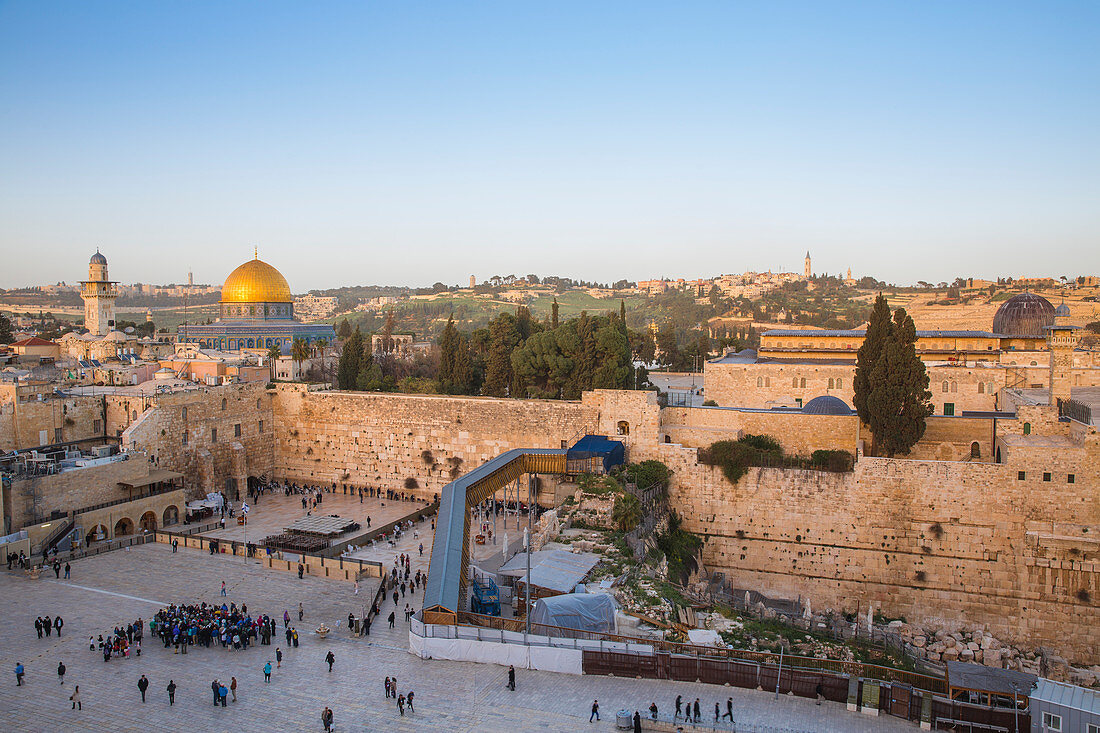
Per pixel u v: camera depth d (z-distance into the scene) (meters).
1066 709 39.47
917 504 72.50
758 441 81.25
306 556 71.00
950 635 70.44
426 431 99.88
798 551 76.75
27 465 78.19
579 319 122.50
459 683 46.22
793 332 105.25
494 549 74.19
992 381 89.19
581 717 41.41
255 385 107.12
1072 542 67.38
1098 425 67.06
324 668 48.97
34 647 52.41
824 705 43.47
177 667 49.44
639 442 83.38
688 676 46.19
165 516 86.56
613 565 63.81
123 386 113.88
